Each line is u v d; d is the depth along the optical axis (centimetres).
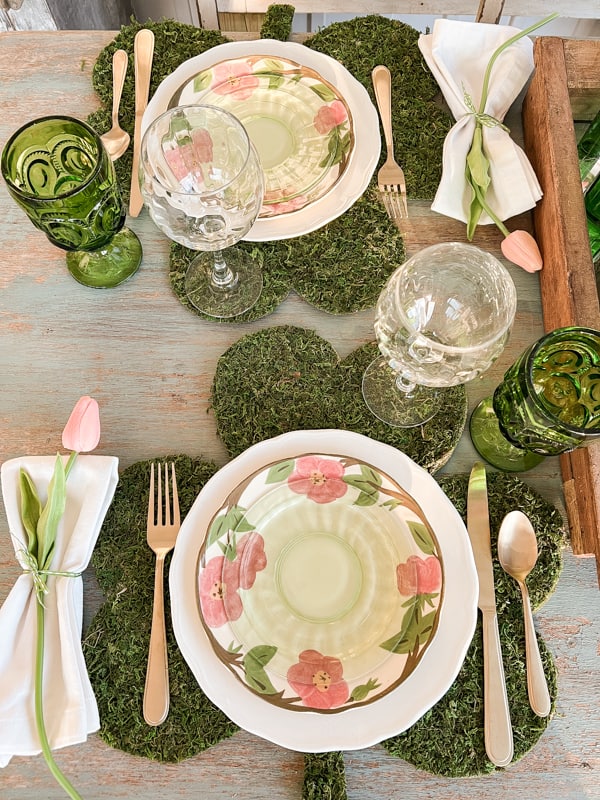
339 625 59
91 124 81
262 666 57
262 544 61
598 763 59
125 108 82
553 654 62
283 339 72
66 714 56
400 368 61
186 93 77
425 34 83
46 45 86
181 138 69
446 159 75
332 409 69
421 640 57
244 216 62
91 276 74
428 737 59
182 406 70
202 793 58
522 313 74
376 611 59
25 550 60
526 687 60
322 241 76
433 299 68
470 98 79
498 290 63
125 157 79
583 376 66
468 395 71
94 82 83
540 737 60
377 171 79
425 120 81
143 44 83
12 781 59
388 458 64
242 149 68
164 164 70
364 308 73
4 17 112
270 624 59
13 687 56
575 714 61
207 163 72
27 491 62
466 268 65
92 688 60
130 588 63
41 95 84
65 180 72
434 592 58
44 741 54
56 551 61
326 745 55
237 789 58
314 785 56
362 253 75
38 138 66
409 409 69
